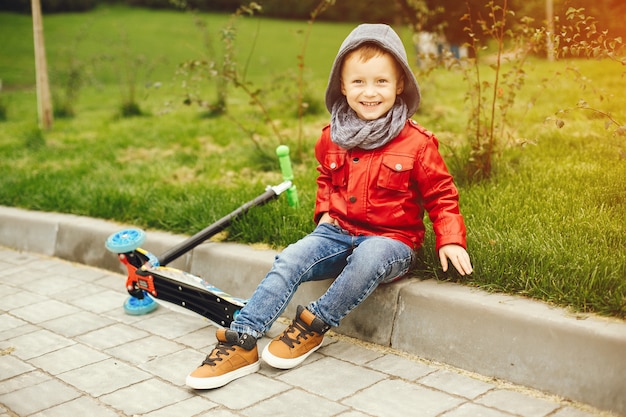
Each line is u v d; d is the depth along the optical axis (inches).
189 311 135.0
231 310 128.3
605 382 100.4
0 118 403.5
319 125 284.8
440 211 121.6
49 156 267.9
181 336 134.5
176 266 159.2
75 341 134.2
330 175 133.9
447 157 181.2
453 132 242.1
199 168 229.3
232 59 223.9
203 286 131.3
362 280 117.2
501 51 183.3
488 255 122.6
